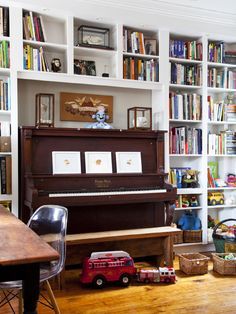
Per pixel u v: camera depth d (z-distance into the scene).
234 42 4.71
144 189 3.69
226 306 2.77
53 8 3.62
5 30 3.54
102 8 3.82
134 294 3.03
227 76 4.61
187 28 4.23
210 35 4.41
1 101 3.56
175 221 4.53
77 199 3.38
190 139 4.39
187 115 4.38
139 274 3.29
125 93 4.36
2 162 3.52
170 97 4.29
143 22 4.02
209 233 4.41
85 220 3.73
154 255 3.75
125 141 3.90
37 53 3.66
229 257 3.61
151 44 4.19
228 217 4.75
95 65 4.16
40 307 2.74
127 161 3.85
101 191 3.52
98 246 3.42
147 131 3.93
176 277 3.46
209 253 4.37
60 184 3.50
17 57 3.54
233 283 3.29
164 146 4.10
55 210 2.28
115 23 3.97
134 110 4.02
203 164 4.42
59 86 4.07
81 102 4.14
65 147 3.65
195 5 4.05
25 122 3.92
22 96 3.91
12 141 3.52
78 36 4.02
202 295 3.00
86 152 3.72
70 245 3.29
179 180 4.34
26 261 1.25
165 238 3.61
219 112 4.55
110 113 4.27
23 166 3.48
